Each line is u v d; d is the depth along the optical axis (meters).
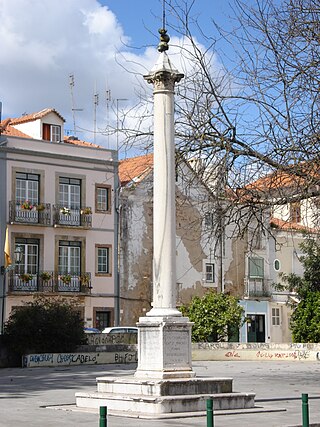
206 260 49.22
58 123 46.94
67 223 44.53
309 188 17.69
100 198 46.34
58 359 32.53
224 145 17.83
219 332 38.56
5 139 42.81
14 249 42.75
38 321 32.53
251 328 50.81
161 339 13.97
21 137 43.44
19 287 42.56
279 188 18.02
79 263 45.06
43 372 28.05
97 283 45.53
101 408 8.06
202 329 38.56
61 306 34.44
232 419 12.57
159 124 14.94
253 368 30.42
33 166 43.69
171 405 13.14
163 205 14.64
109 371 28.17
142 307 47.19
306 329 39.31
